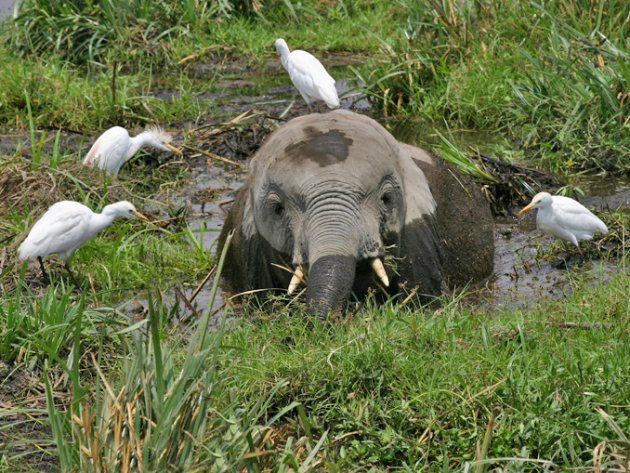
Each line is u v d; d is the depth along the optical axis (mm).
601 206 23562
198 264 20484
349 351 13945
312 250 15195
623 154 26172
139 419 11164
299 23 43688
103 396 12484
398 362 13648
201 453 11164
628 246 20734
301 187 15789
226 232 19828
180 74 38125
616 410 12609
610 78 28250
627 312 15820
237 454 11203
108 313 16625
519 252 21312
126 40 39750
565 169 26453
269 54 40844
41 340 15016
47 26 40062
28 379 14656
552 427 12297
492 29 34625
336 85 36062
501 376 13289
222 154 28875
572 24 33031
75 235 18516
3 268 19109
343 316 15055
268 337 15172
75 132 29828
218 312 17797
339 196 15531
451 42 34188
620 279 17938
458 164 24453
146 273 20188
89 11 40562
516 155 27344
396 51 33844
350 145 16234
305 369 13742
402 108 31906
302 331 14414
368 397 13125
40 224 18359
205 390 11422
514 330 14914
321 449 12297
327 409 13391
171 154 28484
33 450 13109
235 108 33625
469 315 15492
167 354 12422
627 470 10922
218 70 38781
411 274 17141
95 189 23766
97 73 37594
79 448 11141
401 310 16422
